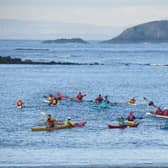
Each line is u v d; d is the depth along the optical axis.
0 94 190.50
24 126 122.25
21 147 99.62
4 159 88.00
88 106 156.25
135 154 92.50
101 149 97.62
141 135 112.25
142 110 151.50
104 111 147.62
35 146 100.69
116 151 95.56
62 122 123.88
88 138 108.69
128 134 113.25
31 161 86.44
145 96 191.38
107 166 81.31
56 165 82.38
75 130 118.00
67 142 104.62
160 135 112.38
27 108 152.88
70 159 88.12
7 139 107.12
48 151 95.56
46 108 152.75
